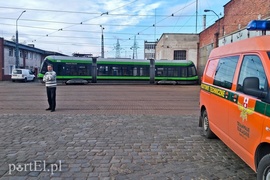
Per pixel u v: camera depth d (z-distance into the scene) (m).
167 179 3.72
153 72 29.00
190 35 35.19
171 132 6.47
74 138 5.83
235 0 19.08
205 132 6.01
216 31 24.36
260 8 15.13
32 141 5.55
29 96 15.34
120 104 12.05
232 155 4.80
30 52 48.12
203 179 3.73
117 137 5.96
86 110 10.03
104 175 3.85
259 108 3.16
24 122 7.46
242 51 4.06
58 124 7.23
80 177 3.77
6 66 39.09
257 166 3.28
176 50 35.50
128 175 3.85
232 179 3.74
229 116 4.21
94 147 5.20
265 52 3.35
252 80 3.22
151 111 10.00
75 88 22.30
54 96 9.63
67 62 27.00
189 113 9.52
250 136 3.40
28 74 36.78
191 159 4.57
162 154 4.83
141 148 5.18
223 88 4.61
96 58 28.09
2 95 15.92
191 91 20.41
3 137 5.84
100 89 21.45
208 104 5.68
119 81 28.47
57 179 3.70
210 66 5.86
